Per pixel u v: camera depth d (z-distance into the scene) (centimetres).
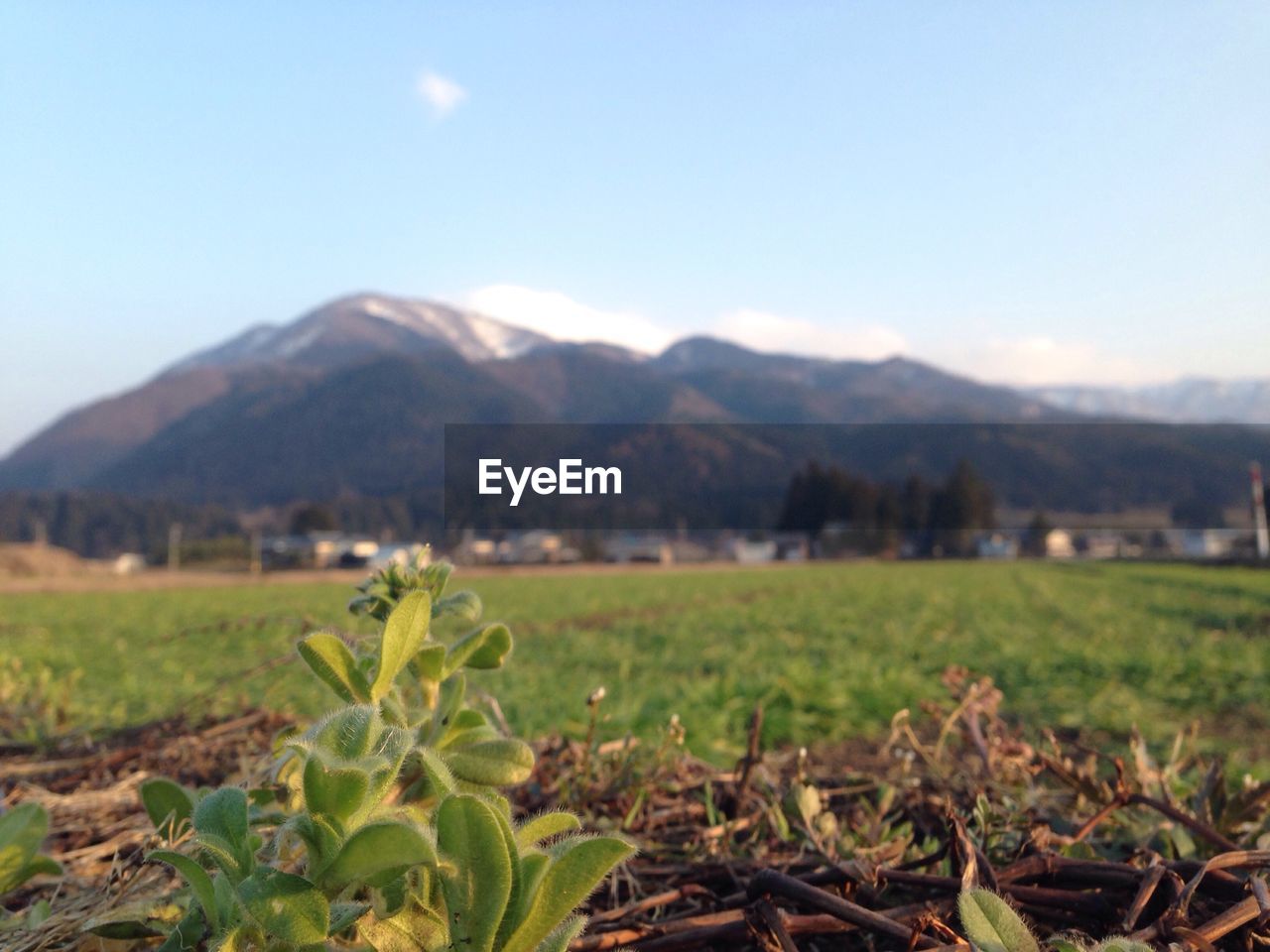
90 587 4297
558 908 68
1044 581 3488
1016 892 101
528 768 98
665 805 170
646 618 2095
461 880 68
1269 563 4647
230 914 73
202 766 206
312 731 74
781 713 662
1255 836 126
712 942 103
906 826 143
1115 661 1082
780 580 3916
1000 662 1125
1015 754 167
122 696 761
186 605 2858
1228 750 649
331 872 67
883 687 788
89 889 127
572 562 6956
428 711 102
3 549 5328
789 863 125
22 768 212
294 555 6944
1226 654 1148
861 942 110
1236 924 88
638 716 542
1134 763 155
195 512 11469
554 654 1320
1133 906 94
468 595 105
